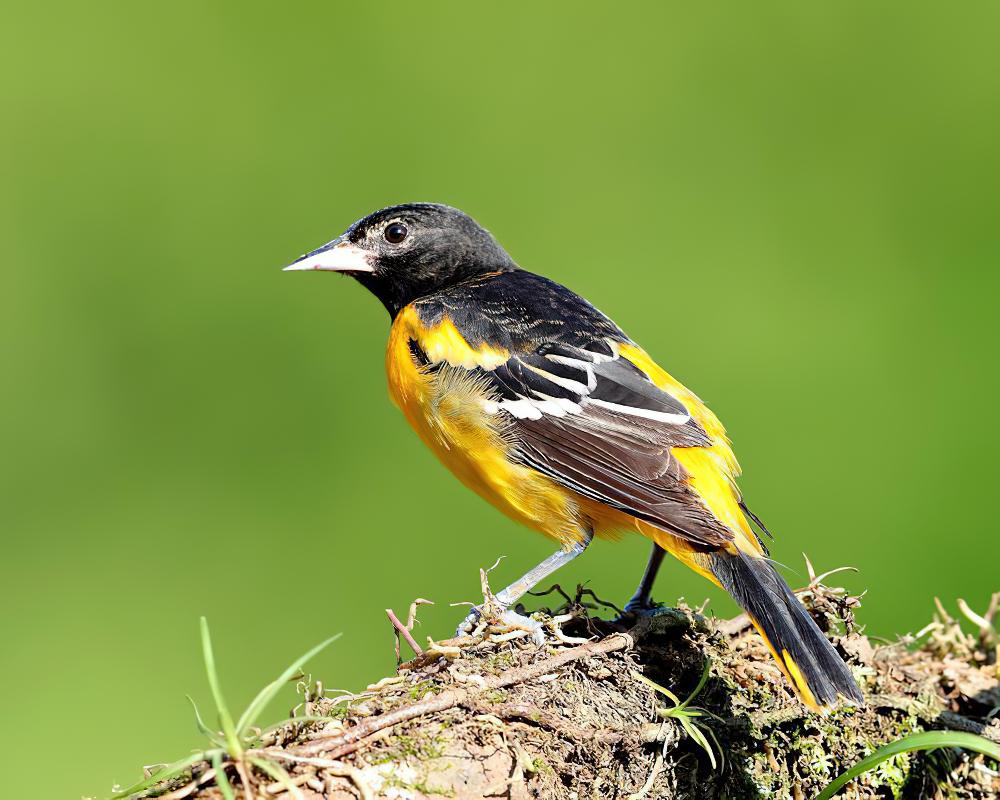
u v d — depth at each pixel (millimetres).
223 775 4941
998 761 7609
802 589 8047
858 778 7312
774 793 6988
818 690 6848
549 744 6137
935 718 7613
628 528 8766
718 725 6906
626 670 6801
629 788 6469
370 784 5492
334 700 6062
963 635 8469
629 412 8797
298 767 5312
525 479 8984
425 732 5820
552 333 9344
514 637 6867
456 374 9211
